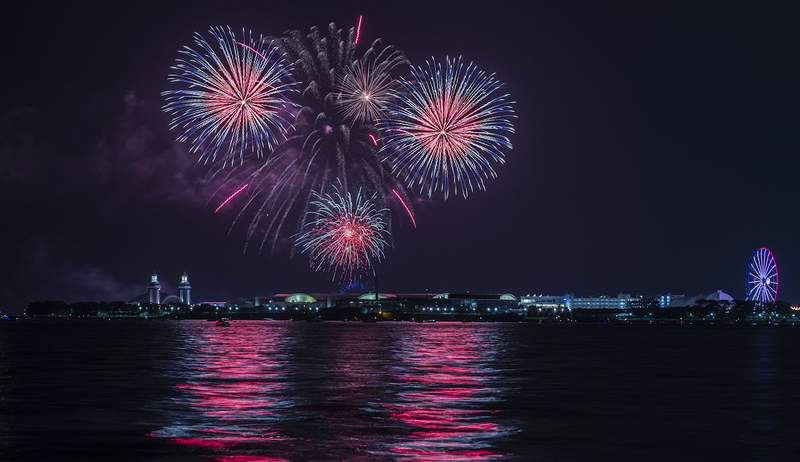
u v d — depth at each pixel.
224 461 37.75
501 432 45.72
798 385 73.56
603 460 38.81
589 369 90.19
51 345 147.88
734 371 89.69
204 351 123.88
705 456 40.03
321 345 143.75
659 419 51.41
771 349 144.88
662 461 38.84
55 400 59.38
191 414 51.88
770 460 39.22
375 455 38.94
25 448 41.00
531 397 62.03
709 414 53.94
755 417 52.66
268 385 69.81
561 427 47.78
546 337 199.50
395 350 126.38
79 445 41.66
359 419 49.88
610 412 54.28
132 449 40.59
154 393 63.50
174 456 38.91
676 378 80.06
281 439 43.00
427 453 39.53
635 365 97.81
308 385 69.81
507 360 103.94
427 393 63.88
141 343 155.12
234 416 51.00
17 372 83.69
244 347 136.75
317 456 38.69
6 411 53.53
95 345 147.00
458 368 89.44
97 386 69.00
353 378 76.38
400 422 48.75
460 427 47.19
